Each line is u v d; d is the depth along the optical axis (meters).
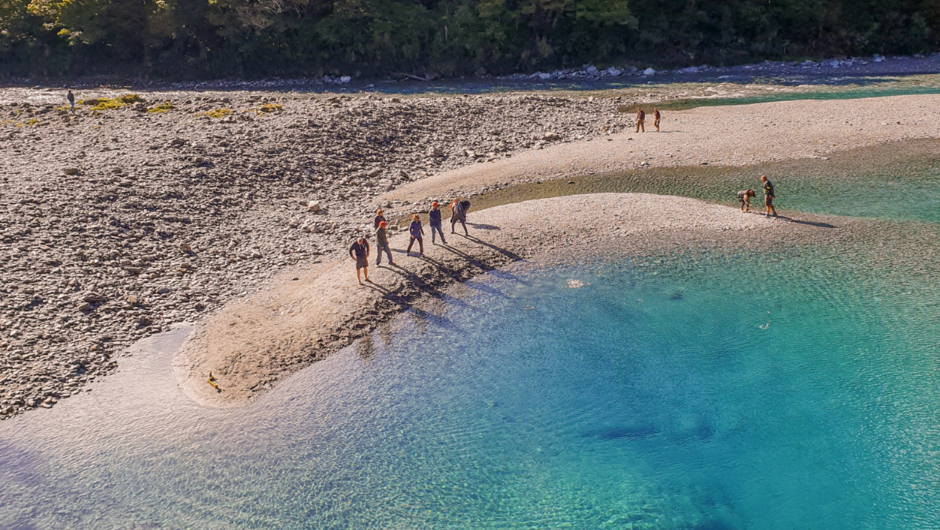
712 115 52.03
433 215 28.78
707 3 83.69
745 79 70.69
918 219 30.25
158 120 46.22
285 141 41.22
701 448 16.83
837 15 80.19
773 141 43.50
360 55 83.88
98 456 17.20
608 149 43.50
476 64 83.56
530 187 37.38
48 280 24.84
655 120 47.50
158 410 19.02
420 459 16.86
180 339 22.72
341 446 17.42
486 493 15.68
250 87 79.56
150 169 35.38
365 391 19.77
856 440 16.78
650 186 36.66
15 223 28.00
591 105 56.75
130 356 21.69
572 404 18.81
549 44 83.44
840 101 53.94
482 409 18.77
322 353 21.73
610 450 16.94
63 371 20.55
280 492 15.84
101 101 53.66
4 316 22.48
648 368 20.30
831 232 29.36
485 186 37.66
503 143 45.66
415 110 50.09
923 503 14.75
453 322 23.55
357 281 26.08
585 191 36.31
